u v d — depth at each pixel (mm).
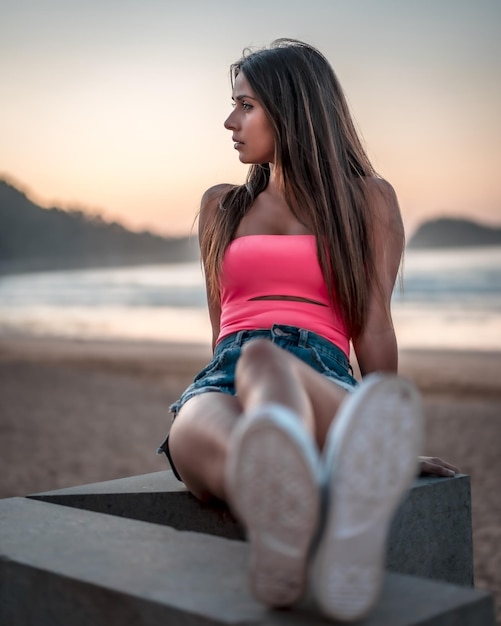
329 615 1378
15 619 1786
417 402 1378
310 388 1818
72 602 1673
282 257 2285
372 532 1364
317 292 2311
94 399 12172
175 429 2027
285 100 2367
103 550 1845
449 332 24250
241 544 1883
